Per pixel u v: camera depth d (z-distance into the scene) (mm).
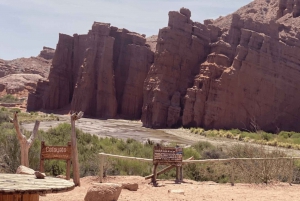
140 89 75812
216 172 17281
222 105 57938
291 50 61531
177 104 62094
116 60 78625
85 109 73375
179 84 64812
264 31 61844
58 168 16469
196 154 24344
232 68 59125
